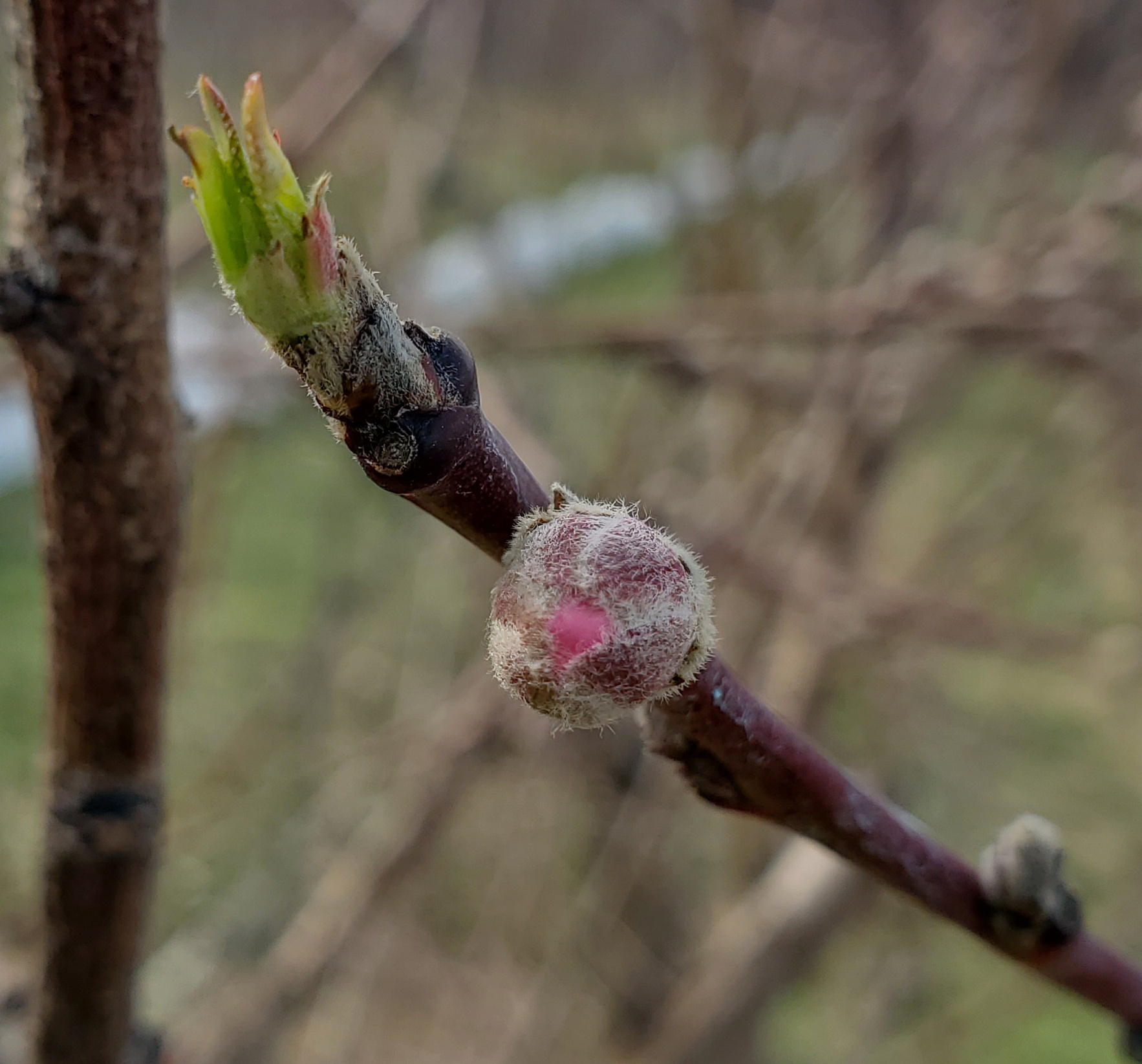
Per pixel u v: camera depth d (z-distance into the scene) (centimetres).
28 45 7
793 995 31
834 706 26
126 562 8
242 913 30
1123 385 23
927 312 21
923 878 8
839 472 23
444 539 30
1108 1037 32
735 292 25
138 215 7
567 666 7
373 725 32
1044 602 33
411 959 28
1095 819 31
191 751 32
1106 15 26
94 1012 10
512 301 28
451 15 26
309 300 7
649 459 26
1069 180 27
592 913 27
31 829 29
